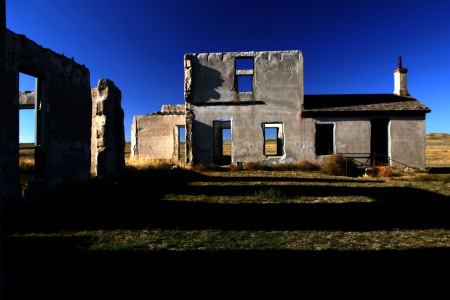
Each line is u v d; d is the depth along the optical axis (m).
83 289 2.36
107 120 9.88
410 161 12.80
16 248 3.17
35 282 2.44
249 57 13.69
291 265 2.88
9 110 5.22
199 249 3.30
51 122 6.57
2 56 1.63
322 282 2.53
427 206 5.61
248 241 3.58
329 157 13.07
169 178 9.62
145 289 2.39
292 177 10.23
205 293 2.33
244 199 6.22
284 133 13.30
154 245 3.40
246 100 13.45
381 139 15.77
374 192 7.14
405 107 12.93
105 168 9.66
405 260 3.02
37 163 6.39
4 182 5.05
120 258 3.00
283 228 4.15
